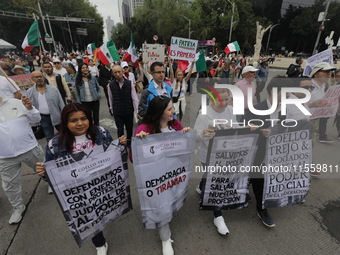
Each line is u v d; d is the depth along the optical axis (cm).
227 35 3788
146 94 316
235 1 3553
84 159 172
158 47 704
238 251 206
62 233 227
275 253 203
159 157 190
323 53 375
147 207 196
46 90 333
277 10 4453
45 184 310
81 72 435
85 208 183
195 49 489
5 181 227
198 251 206
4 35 3944
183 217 248
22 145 227
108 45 652
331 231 227
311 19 4050
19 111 227
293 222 239
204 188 219
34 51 2450
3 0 3716
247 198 236
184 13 3788
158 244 214
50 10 4294
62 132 174
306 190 237
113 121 585
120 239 220
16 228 234
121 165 193
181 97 440
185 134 196
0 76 282
